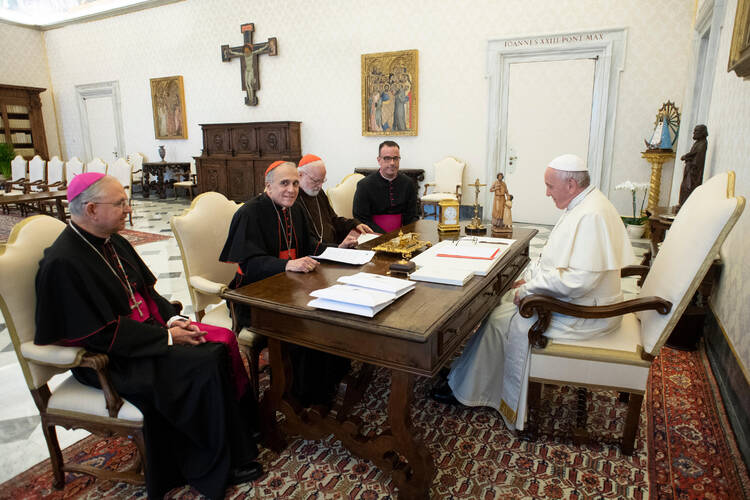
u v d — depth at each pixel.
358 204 3.96
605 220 2.00
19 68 11.65
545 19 6.77
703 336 3.11
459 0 7.24
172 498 1.86
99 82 11.42
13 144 11.59
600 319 2.07
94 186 1.77
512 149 7.46
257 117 9.47
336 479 1.95
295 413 2.04
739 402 2.19
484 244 2.65
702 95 5.09
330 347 1.76
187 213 2.66
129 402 1.75
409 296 1.84
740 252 2.57
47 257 1.69
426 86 7.75
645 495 1.83
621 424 2.30
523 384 2.13
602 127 6.74
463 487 1.89
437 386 2.57
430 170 8.03
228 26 9.32
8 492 1.88
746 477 1.90
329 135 8.80
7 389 2.69
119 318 1.76
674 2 6.07
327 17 8.30
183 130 10.38
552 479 1.93
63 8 11.43
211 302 2.72
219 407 1.83
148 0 9.94
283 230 2.64
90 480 1.96
